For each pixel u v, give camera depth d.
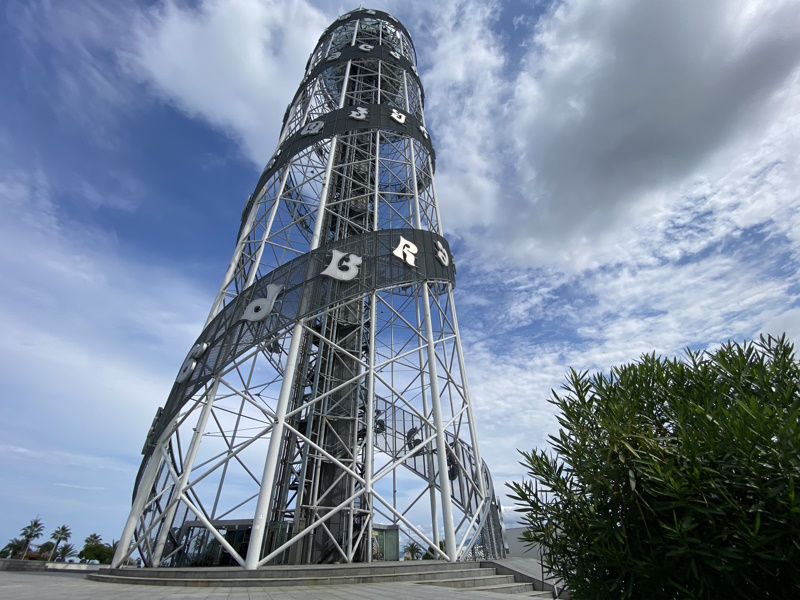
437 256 30.19
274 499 27.69
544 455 7.60
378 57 43.19
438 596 12.09
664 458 6.41
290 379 21.92
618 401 7.43
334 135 34.59
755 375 6.96
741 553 5.26
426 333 26.39
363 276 26.52
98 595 11.74
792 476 5.10
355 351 33.03
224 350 24.98
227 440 26.16
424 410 29.70
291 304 24.98
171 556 23.72
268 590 13.88
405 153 39.56
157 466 23.08
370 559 26.23
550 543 7.09
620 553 6.05
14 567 26.12
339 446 29.84
